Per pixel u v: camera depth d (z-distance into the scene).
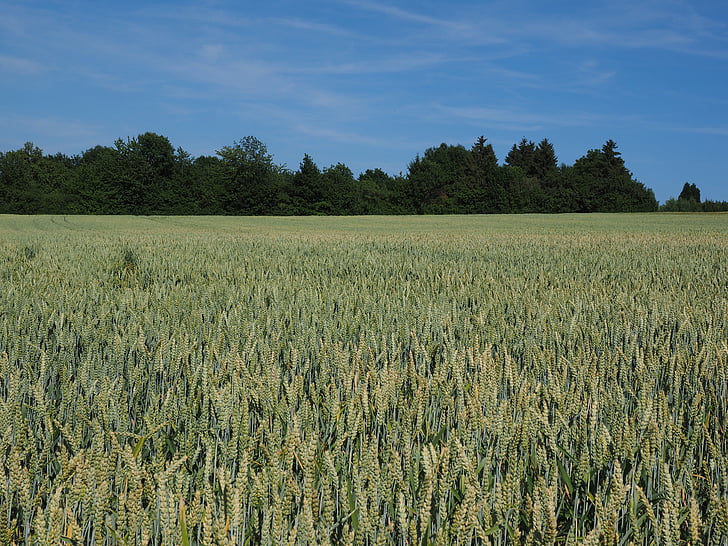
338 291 6.34
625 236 24.00
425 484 1.76
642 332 4.45
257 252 13.55
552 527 1.59
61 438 2.47
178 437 2.30
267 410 2.45
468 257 12.48
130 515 1.61
